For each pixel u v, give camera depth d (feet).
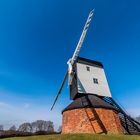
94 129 74.84
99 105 80.53
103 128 75.87
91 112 78.43
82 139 55.06
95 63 102.53
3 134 98.84
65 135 61.11
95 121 76.59
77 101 86.02
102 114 79.15
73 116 81.15
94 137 57.57
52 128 270.26
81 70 93.30
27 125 250.78
